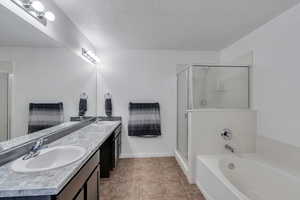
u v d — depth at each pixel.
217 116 2.60
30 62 1.66
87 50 2.87
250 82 2.76
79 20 2.30
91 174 1.54
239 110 2.62
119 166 3.13
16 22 1.42
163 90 3.66
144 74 3.64
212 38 2.99
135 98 3.63
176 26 2.51
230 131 2.62
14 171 1.10
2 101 1.37
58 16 1.98
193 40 3.09
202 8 2.01
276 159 2.23
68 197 1.08
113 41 3.12
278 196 1.88
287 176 1.80
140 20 2.31
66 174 1.06
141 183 2.52
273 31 2.27
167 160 3.43
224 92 2.80
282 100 2.14
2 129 1.36
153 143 3.66
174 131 3.67
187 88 2.91
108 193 2.26
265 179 2.04
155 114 3.54
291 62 2.01
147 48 3.55
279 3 1.90
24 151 1.46
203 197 2.17
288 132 2.06
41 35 1.72
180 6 1.97
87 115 3.03
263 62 2.46
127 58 3.62
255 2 1.89
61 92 2.21
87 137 2.09
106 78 3.60
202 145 2.57
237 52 3.12
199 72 2.77
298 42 1.92
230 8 2.01
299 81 1.92
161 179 2.63
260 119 2.54
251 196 2.08
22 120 1.57
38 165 1.35
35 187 0.91
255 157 2.39
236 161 2.35
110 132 2.47
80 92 2.76
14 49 1.45
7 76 1.42
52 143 1.79
